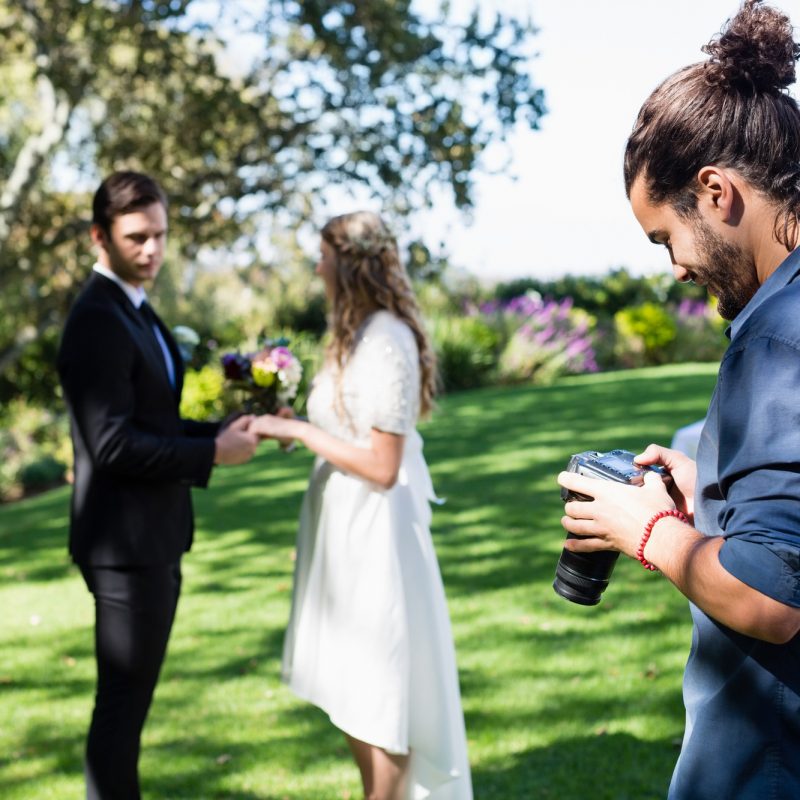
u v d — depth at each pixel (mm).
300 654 2740
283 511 7410
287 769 3328
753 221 1143
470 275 19953
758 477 1054
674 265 1219
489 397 13727
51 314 12406
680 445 4184
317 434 2643
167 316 16828
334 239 2672
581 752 3314
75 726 3787
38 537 7250
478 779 3162
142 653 2564
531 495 7305
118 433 2480
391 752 2617
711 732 1208
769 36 1127
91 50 10594
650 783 3078
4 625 5156
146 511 2568
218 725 3717
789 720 1154
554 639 4406
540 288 21609
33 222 11781
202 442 2598
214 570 5934
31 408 15641
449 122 10500
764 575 1013
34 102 13664
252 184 11180
